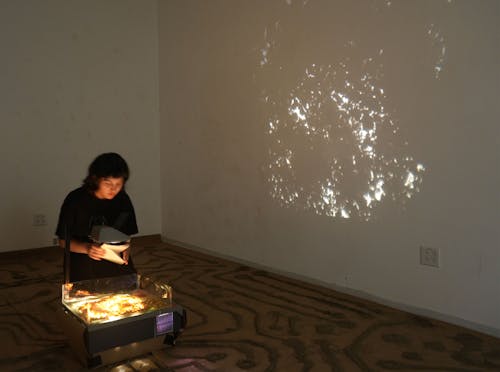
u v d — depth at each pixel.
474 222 2.71
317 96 3.61
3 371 2.33
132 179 5.54
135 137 5.55
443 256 2.88
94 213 2.42
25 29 4.80
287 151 3.91
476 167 2.68
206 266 4.43
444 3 2.76
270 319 3.01
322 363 2.38
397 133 3.07
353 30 3.30
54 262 4.67
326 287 3.67
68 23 5.05
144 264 4.53
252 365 2.37
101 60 5.29
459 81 2.72
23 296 3.57
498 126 2.57
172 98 5.43
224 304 3.32
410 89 2.98
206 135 4.88
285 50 3.87
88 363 2.22
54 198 5.06
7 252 4.79
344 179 3.45
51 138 5.01
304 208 3.80
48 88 4.96
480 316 2.73
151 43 5.63
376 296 3.29
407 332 2.76
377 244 3.26
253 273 4.15
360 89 3.28
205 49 4.81
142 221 5.62
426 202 2.94
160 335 2.31
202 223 5.02
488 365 2.33
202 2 4.80
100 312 2.21
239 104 4.40
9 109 4.75
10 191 4.80
